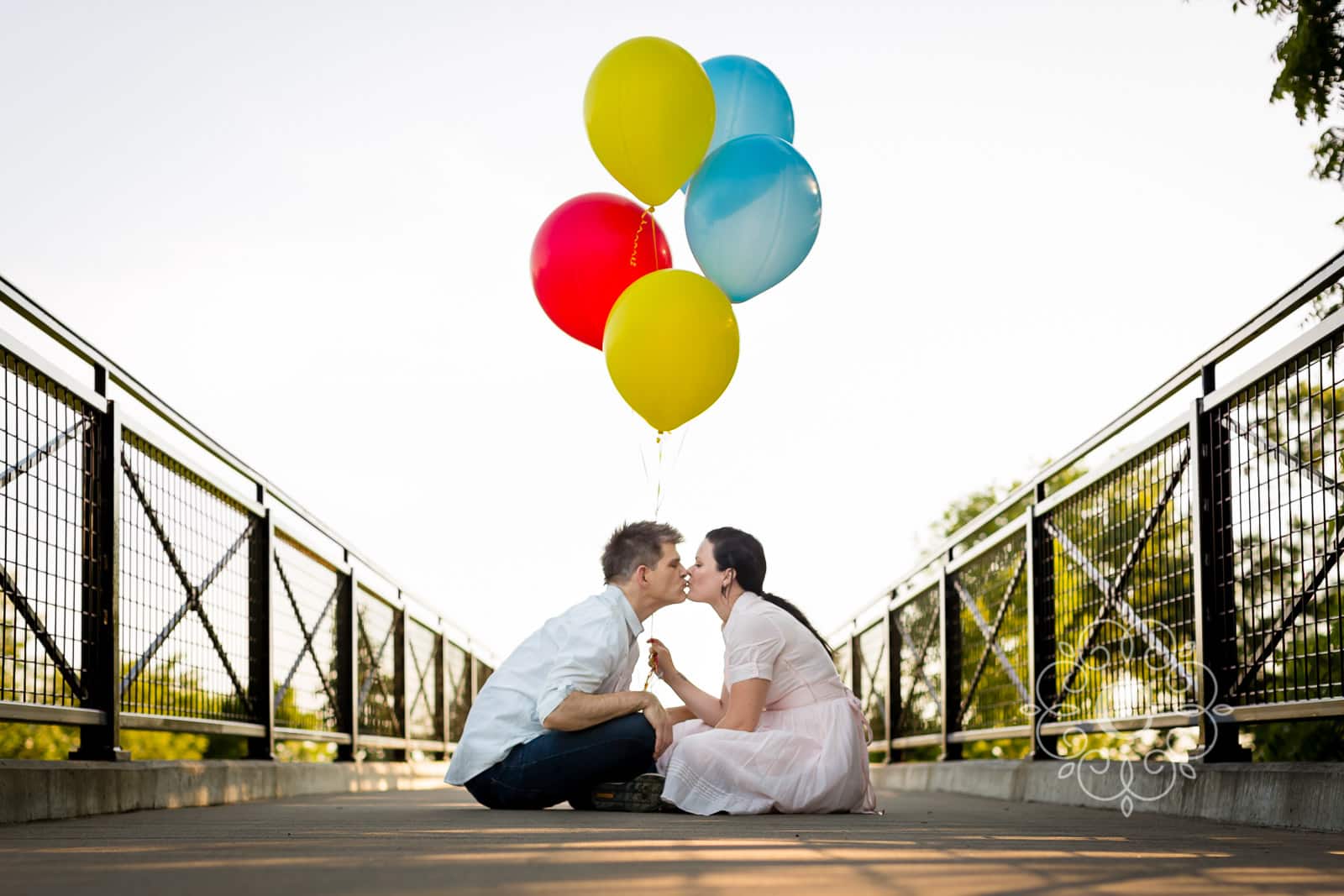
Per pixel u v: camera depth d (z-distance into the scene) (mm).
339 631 6816
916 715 8133
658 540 3553
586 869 1749
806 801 3402
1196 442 3822
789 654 3564
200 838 2387
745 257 4219
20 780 3021
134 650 3963
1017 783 5344
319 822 2951
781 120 4668
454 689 10773
